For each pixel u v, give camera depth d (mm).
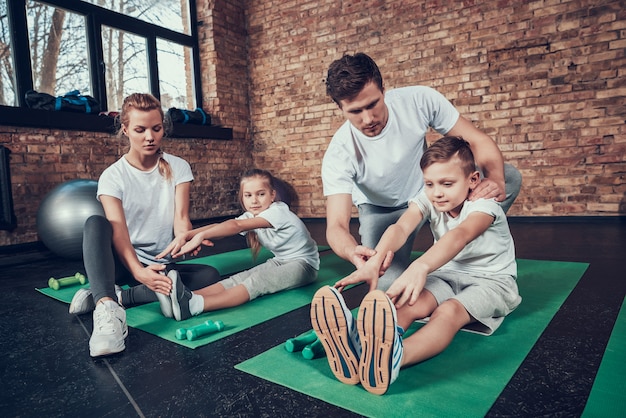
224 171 4773
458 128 1505
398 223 1158
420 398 830
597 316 1292
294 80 4727
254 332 1268
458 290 1184
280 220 1648
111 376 1014
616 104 3268
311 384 915
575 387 865
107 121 3555
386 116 1358
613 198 3338
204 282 1586
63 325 1448
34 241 3135
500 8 3611
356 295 1636
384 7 4121
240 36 4965
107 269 1246
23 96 3293
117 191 1464
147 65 4379
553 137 3512
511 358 1002
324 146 4602
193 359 1088
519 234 2988
